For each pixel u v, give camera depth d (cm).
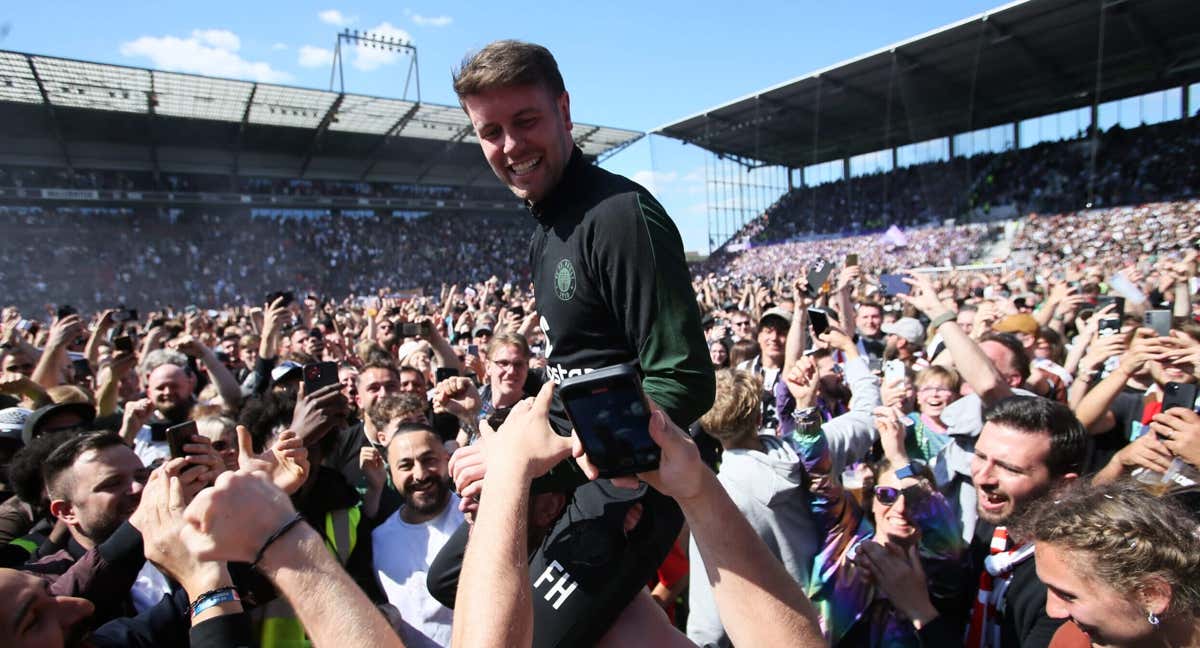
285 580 121
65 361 598
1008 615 241
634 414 110
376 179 3881
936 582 266
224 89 2583
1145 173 3055
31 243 3012
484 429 140
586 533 166
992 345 422
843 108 3322
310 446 297
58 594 213
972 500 317
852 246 3662
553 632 157
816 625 123
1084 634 187
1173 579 149
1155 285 853
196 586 161
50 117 2680
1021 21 2342
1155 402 377
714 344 677
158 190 3259
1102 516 162
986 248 3102
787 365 487
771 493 274
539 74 162
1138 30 2364
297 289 3525
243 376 771
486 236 4312
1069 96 3175
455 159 3778
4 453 365
